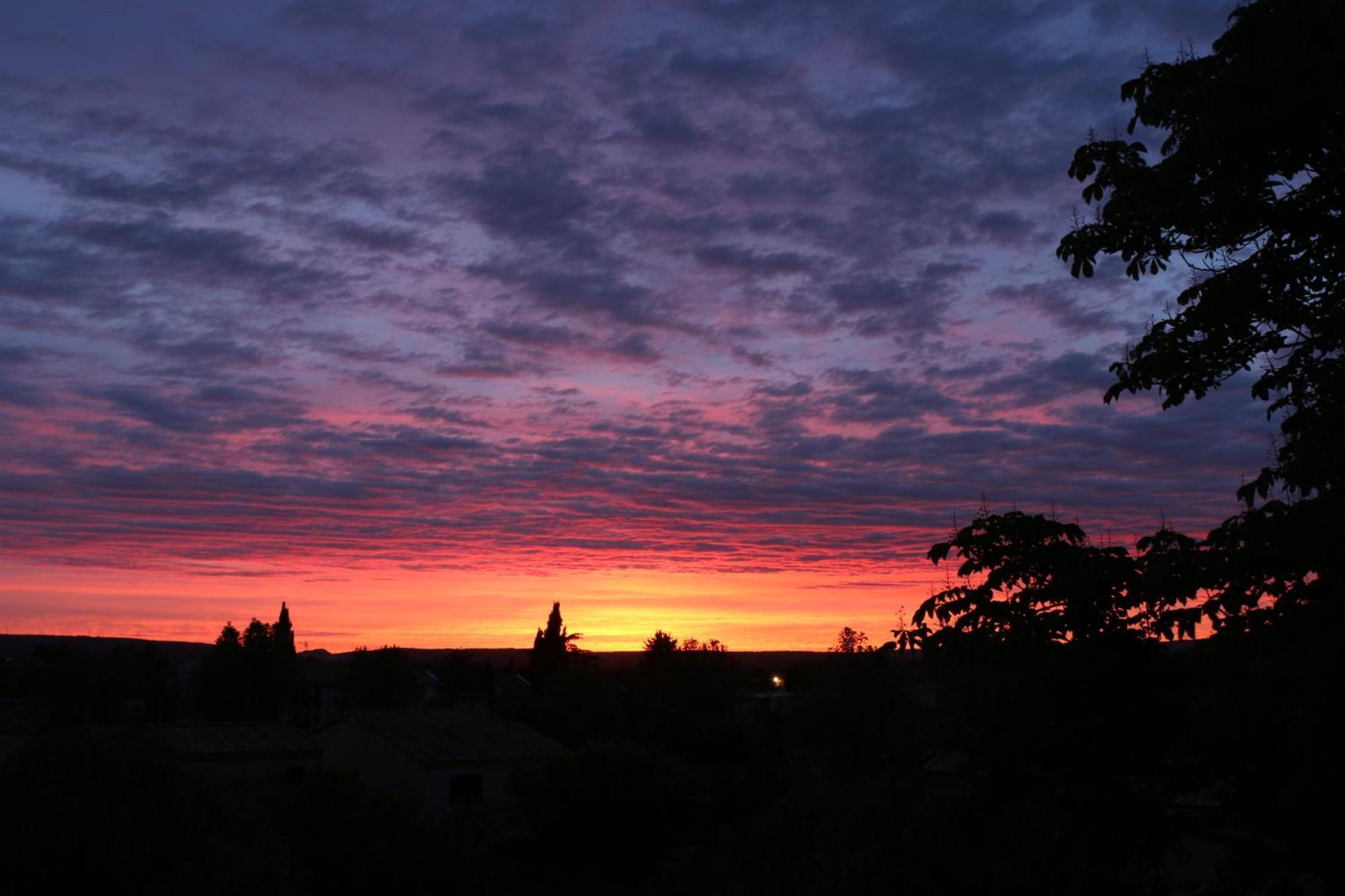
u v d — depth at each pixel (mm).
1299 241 7324
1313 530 6535
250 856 16031
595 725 61500
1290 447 7418
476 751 38375
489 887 27766
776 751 53500
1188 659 7730
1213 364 7836
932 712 10602
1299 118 6852
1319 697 6234
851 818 12617
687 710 60562
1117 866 7871
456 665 96812
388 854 25812
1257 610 7066
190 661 119375
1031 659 8070
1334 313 7320
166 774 15805
